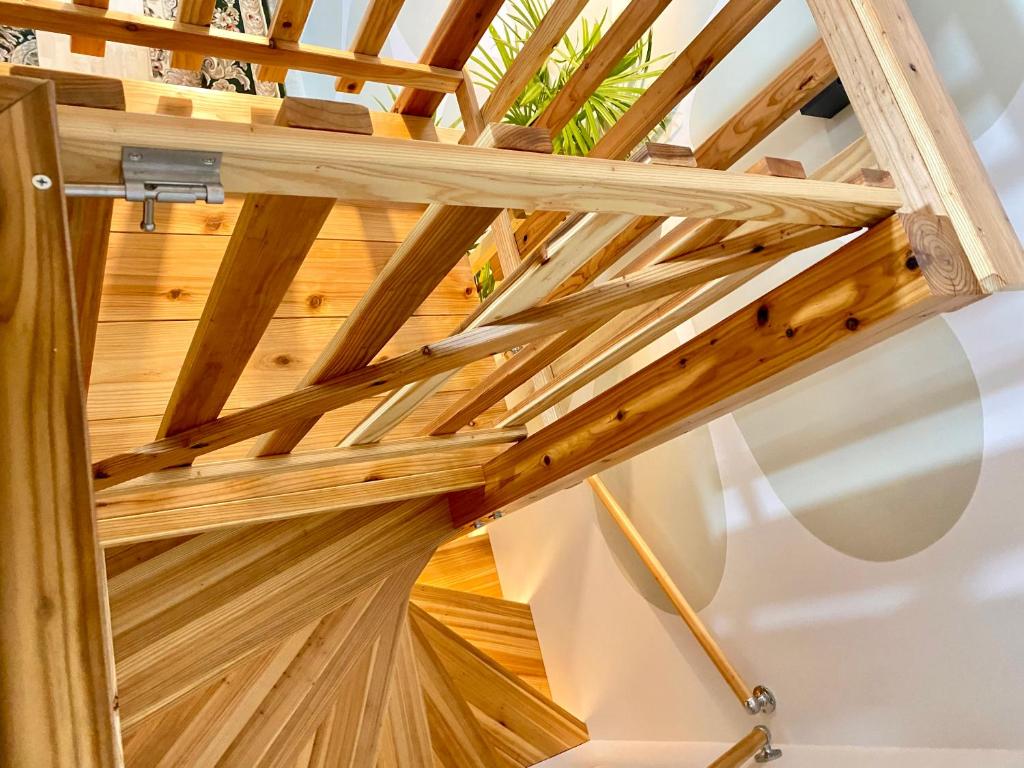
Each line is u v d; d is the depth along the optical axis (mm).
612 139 1906
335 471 1765
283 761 1846
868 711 2287
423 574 3705
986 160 1898
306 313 1867
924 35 2004
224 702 1823
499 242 2213
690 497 2807
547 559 3590
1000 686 1985
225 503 1599
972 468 2008
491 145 791
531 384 2152
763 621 2574
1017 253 1141
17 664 421
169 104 1836
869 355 2227
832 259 1214
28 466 458
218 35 1690
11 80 510
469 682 3221
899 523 2176
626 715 3168
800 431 2418
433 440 1667
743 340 1360
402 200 742
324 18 5219
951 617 2074
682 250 1172
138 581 1725
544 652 3607
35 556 444
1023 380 1890
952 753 2080
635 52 2779
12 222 494
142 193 592
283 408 1186
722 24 1612
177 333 1710
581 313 1129
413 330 2039
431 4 4262
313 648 1934
